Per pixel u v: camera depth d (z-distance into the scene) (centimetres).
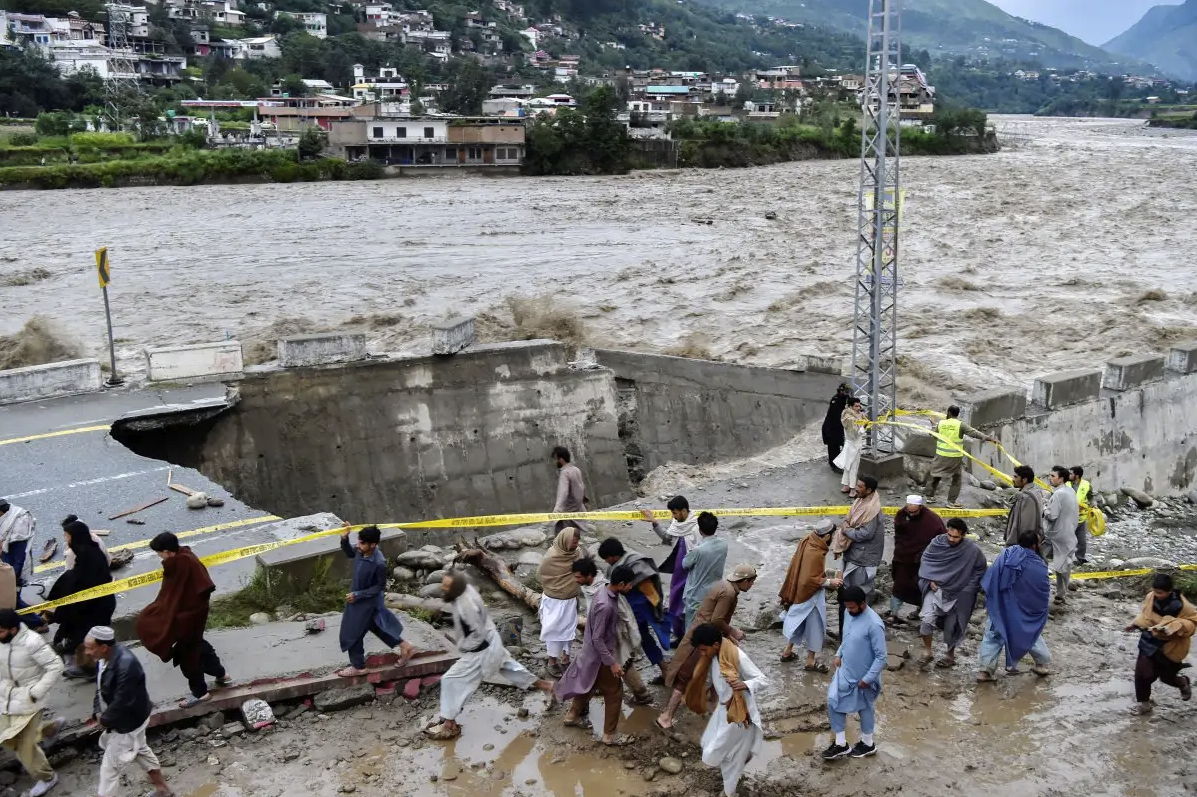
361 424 2136
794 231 6078
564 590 1085
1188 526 2059
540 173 10375
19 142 9156
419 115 10506
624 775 937
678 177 10238
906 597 1213
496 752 970
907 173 10400
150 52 15588
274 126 11612
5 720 852
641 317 3825
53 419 1839
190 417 1922
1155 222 6338
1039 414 2097
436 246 5484
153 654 1044
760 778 941
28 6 16100
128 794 891
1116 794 928
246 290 4250
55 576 1242
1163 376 2331
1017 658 1109
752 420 2498
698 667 938
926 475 1831
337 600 1250
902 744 1003
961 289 4266
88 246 5322
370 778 921
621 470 2419
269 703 1010
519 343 2366
